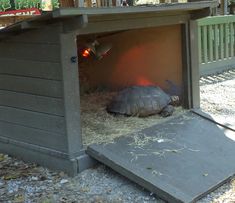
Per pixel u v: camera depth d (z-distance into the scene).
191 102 4.36
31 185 3.22
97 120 4.05
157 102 4.11
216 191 3.00
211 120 4.06
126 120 4.05
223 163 3.31
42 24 3.19
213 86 6.11
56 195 3.04
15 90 3.61
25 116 3.58
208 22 6.61
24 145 3.65
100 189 3.10
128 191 3.05
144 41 4.60
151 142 3.54
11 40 3.51
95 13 3.04
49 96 3.33
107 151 3.31
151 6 3.44
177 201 2.75
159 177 3.01
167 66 4.47
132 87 4.30
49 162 3.47
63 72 3.18
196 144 3.57
